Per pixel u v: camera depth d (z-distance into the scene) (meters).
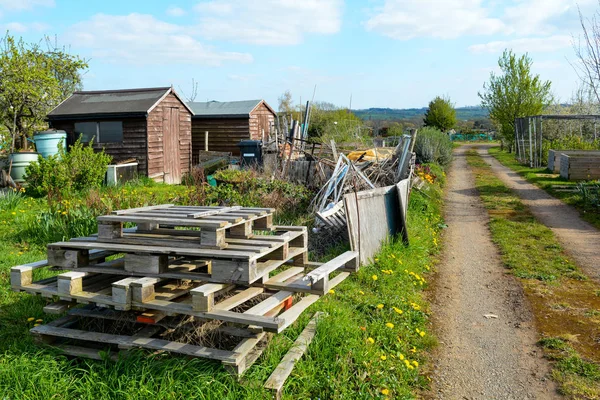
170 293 4.29
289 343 4.82
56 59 25.33
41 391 3.91
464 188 19.59
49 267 4.82
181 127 21.25
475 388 4.76
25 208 11.87
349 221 7.65
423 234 10.66
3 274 6.76
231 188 11.71
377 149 17.91
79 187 14.37
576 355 5.33
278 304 4.48
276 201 11.01
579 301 7.08
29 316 5.39
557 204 15.60
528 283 7.98
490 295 7.43
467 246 10.66
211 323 4.42
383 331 5.62
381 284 7.20
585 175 20.02
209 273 4.45
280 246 4.59
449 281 8.15
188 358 4.17
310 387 4.31
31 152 15.91
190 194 11.46
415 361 5.09
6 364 4.18
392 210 9.80
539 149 27.66
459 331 6.09
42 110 22.20
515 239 11.08
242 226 4.62
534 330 6.08
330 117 32.22
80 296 4.22
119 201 10.20
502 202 16.16
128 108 18.94
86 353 4.35
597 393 4.60
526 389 4.73
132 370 4.03
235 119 24.73
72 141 19.77
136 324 4.65
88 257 4.60
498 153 37.69
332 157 16.34
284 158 14.58
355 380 4.52
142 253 4.23
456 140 62.22
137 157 19.14
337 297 6.49
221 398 3.77
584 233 11.61
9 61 20.14
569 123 31.23
